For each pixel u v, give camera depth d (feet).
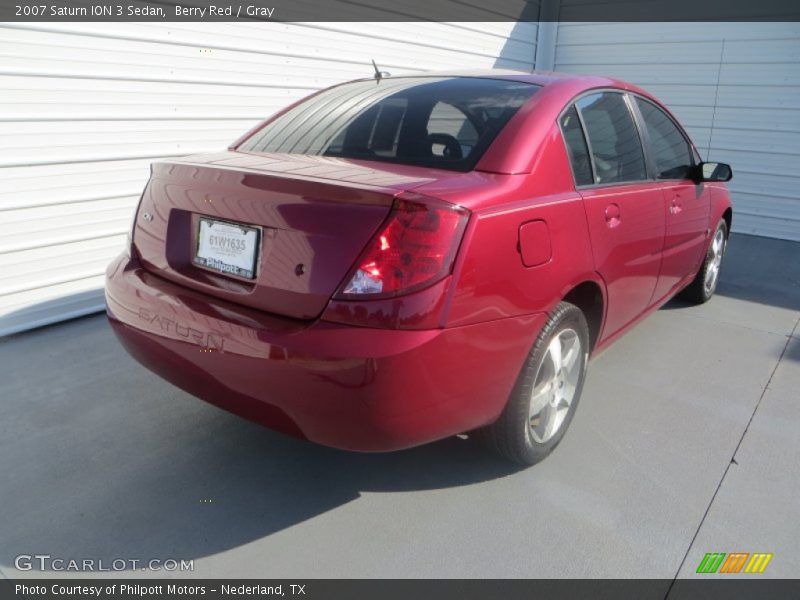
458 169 7.38
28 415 9.41
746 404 10.43
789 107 23.17
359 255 6.00
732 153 24.89
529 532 7.28
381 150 8.00
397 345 5.88
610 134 9.59
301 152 8.47
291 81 16.92
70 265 13.04
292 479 8.14
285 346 6.06
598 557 6.91
